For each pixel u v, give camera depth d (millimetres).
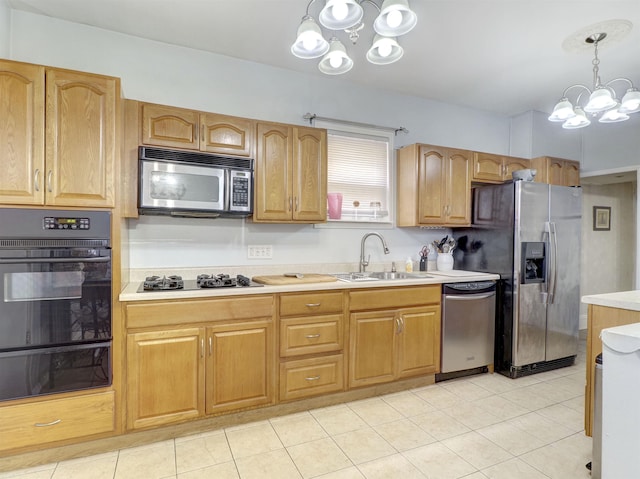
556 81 3221
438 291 2916
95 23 2404
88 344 1902
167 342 2059
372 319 2650
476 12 2213
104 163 1952
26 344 1786
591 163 4234
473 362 3053
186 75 2695
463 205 3393
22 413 1777
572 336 3357
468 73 3064
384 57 2018
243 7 2211
